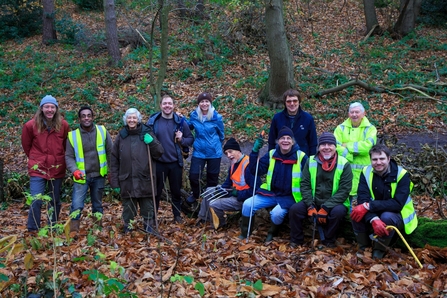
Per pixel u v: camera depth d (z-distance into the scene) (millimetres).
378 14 20828
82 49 18438
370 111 12422
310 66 15570
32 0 21391
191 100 13422
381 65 15234
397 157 7965
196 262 4590
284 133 5188
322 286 3900
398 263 4383
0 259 3559
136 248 5086
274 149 5512
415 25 19203
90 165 5859
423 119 11891
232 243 5215
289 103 5879
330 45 17469
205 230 5820
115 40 16219
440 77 14352
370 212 4609
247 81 14258
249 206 5367
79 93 14375
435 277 3908
